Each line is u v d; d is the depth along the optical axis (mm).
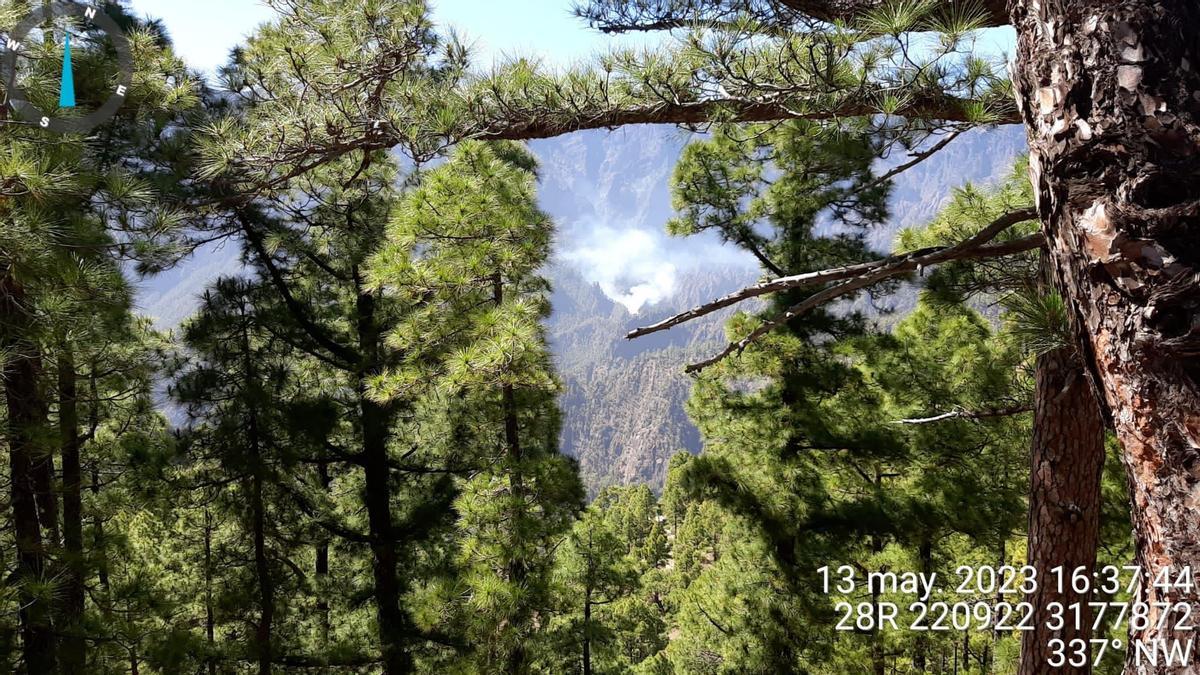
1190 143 1359
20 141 5609
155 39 7359
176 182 6609
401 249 7426
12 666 6844
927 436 9641
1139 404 1394
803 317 9953
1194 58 1400
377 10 3578
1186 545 1330
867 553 10555
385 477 10531
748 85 3141
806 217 9656
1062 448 3584
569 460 9164
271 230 9828
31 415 6812
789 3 3137
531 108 3439
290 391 10492
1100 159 1438
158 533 11742
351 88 3738
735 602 10562
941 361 10180
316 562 12695
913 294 9492
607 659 13484
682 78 3234
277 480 9859
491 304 7812
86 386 8062
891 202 9375
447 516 10570
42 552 6664
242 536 10438
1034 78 1562
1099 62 1440
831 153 4258
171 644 7840
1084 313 1506
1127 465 1468
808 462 10383
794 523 9844
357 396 10625
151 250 6395
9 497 7000
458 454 10836
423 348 7703
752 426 10031
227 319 9836
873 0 2941
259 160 3908
